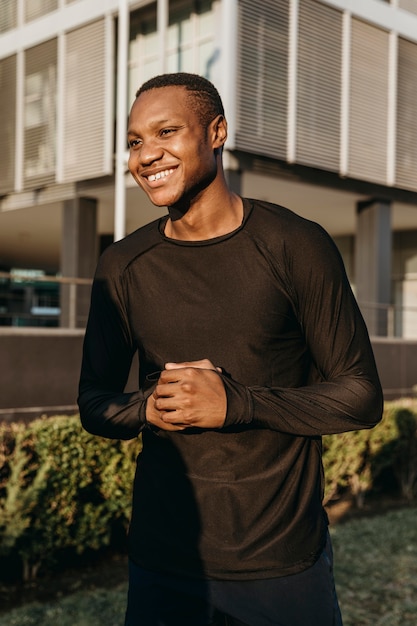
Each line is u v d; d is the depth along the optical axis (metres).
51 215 15.15
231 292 1.37
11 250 22.23
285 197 13.16
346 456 6.65
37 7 12.91
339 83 11.74
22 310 27.58
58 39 12.51
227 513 1.35
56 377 6.35
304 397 1.31
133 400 1.39
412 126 13.04
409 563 4.98
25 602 4.34
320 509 1.44
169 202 1.32
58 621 3.84
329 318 1.36
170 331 1.39
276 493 1.37
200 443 1.37
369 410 1.33
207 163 1.34
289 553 1.36
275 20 10.78
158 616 1.40
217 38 10.62
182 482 1.38
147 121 1.31
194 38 11.16
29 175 13.15
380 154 12.51
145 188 1.36
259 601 1.34
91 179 12.42
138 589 1.43
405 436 7.27
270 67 10.75
